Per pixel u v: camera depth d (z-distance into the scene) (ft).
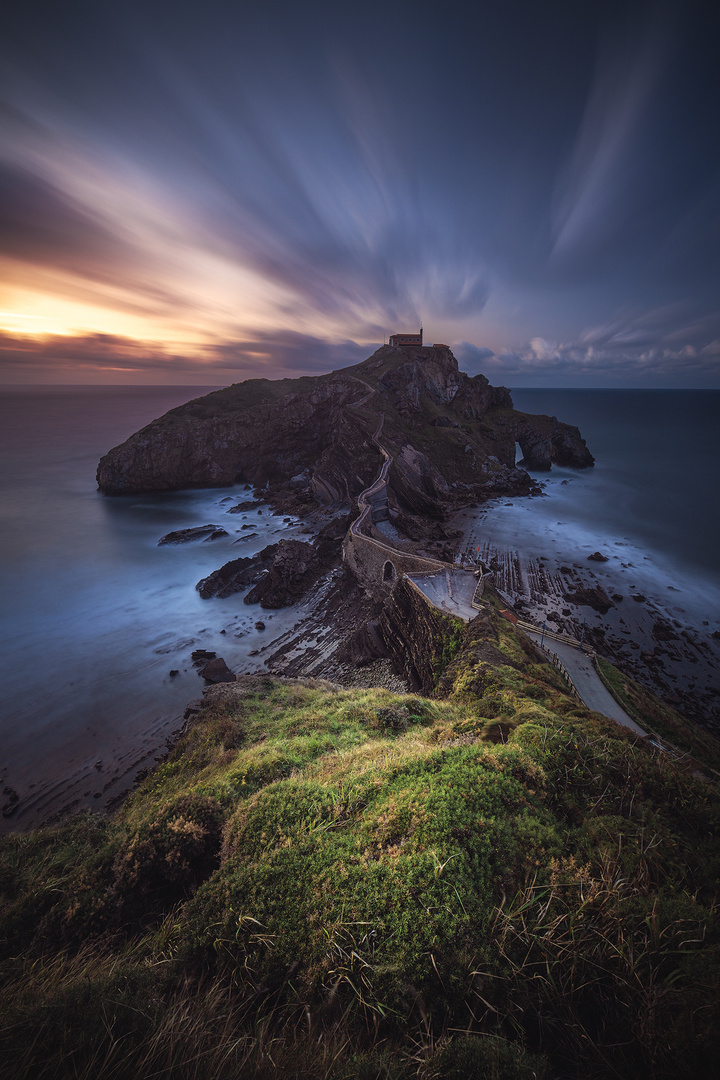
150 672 124.26
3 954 22.79
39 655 133.69
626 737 37.11
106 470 333.42
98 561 208.64
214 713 61.72
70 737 99.86
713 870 20.10
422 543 214.90
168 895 24.49
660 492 310.24
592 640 135.64
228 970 17.51
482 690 59.11
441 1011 15.33
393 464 272.10
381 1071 12.85
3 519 271.49
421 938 17.16
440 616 96.17
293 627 147.64
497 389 440.86
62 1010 13.74
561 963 16.10
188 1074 12.10
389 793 25.99
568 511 270.46
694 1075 12.73
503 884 19.36
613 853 20.93
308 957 17.13
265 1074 12.50
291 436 363.15
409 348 442.09
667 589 170.91
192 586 182.80
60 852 32.45
